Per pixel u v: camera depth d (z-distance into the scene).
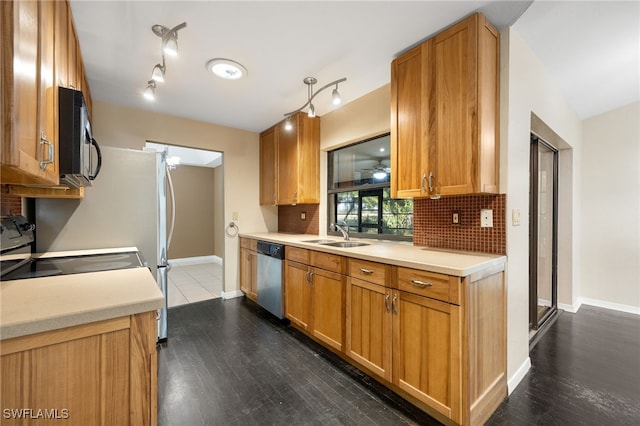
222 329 2.74
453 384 1.42
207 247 6.27
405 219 2.61
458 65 1.69
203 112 3.21
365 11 1.59
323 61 2.13
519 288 1.92
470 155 1.64
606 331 2.67
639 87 2.72
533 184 2.64
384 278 1.76
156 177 2.38
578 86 2.62
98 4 1.51
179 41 1.87
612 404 1.67
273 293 2.95
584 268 3.43
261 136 4.00
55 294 1.00
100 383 0.88
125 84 2.50
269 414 1.60
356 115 2.90
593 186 3.36
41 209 2.00
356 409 1.64
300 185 3.28
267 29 1.75
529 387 1.84
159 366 2.08
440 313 1.47
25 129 0.78
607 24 1.80
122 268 1.47
